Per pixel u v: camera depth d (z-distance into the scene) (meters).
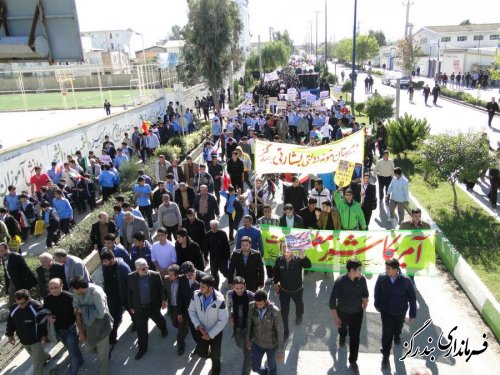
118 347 7.33
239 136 21.14
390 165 13.39
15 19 4.53
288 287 7.02
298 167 9.84
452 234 10.75
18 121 28.47
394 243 8.60
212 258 8.62
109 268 7.29
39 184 13.97
